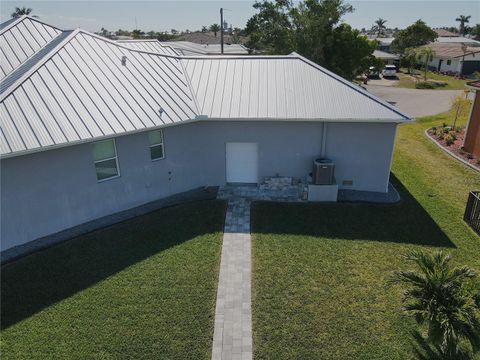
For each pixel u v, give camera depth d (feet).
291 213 47.06
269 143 52.34
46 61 44.45
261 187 53.72
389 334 28.63
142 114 45.29
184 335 28.53
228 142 52.80
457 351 24.63
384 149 51.13
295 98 51.88
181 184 53.01
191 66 57.67
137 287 33.55
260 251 39.14
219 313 30.86
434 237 41.81
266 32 140.77
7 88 39.34
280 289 33.47
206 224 44.24
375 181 53.16
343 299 32.19
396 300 32.01
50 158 39.06
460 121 92.12
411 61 201.46
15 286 33.47
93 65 48.01
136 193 48.21
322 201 50.29
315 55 125.90
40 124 37.73
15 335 28.35
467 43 236.22
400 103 121.70
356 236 41.96
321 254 38.58
